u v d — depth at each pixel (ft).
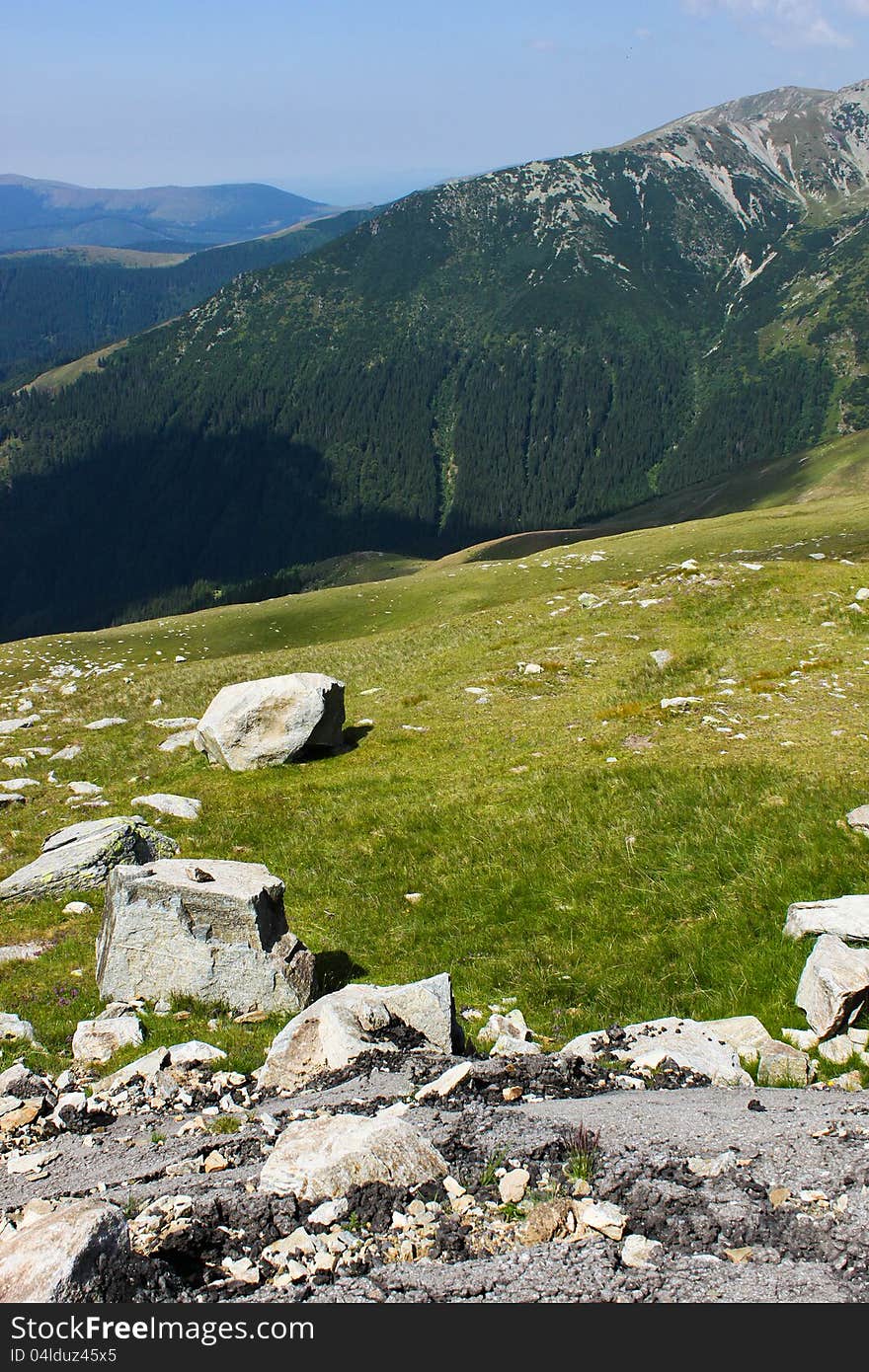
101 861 64.80
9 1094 35.40
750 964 45.47
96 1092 35.86
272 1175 23.22
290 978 46.78
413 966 51.55
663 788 65.46
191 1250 20.85
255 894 47.29
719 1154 23.97
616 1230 20.42
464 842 64.59
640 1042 36.58
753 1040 37.35
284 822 74.38
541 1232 20.43
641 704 89.30
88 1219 19.95
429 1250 20.36
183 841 72.54
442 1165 23.75
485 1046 40.22
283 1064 36.52
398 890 60.18
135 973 47.57
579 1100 30.07
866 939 43.24
